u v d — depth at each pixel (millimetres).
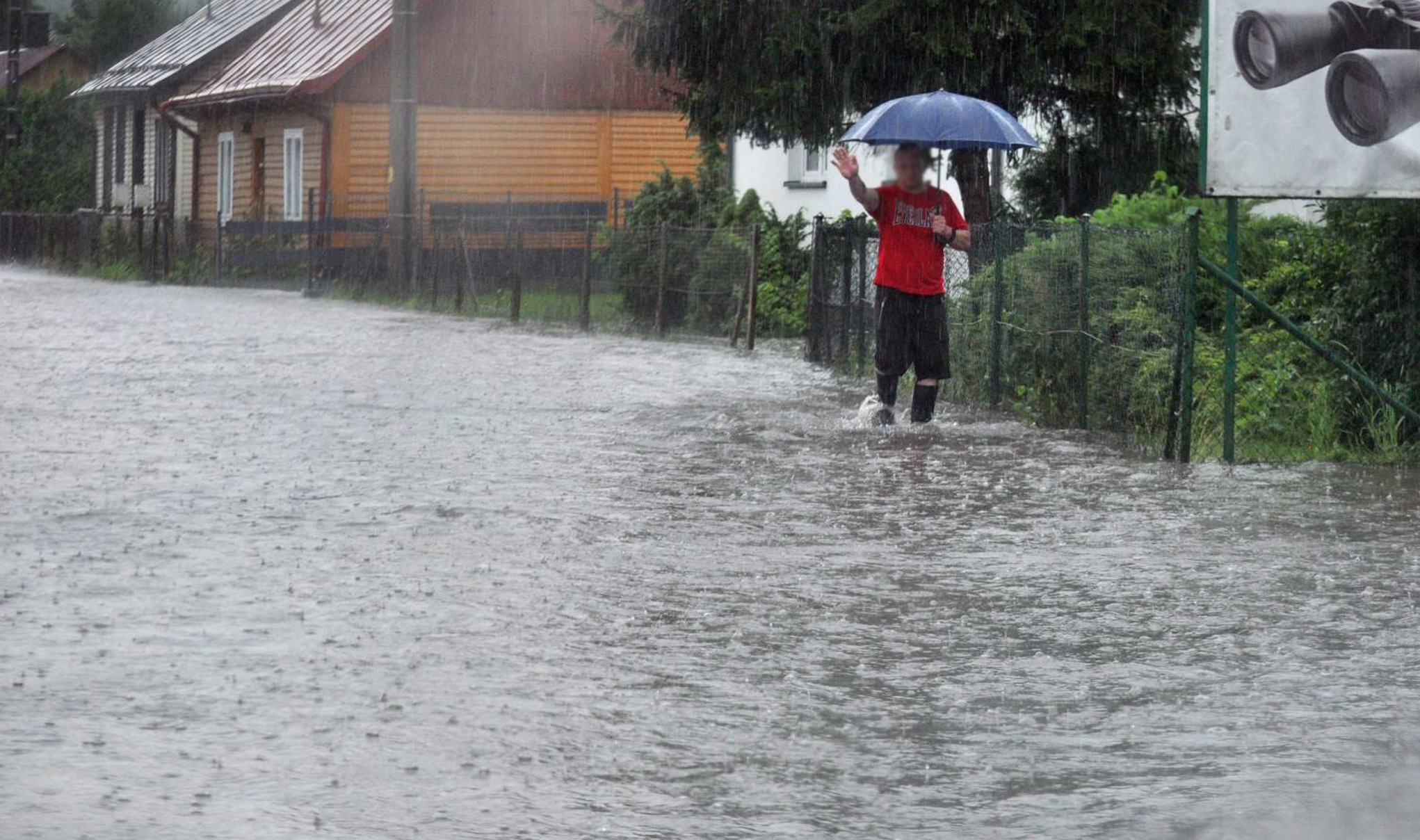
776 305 57844
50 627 16859
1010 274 35656
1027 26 46500
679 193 73625
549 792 12320
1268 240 36875
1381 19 28359
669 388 40625
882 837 11500
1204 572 19922
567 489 25719
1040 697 14828
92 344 52531
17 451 28953
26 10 183125
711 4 48344
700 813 11930
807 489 25875
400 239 77250
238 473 26891
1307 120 28344
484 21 97688
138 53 136500
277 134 102688
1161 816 11898
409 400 37469
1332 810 12016
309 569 19750
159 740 13391
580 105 100000
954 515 23641
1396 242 29391
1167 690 15086
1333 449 29562
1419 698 14852
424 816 11797
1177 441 28953
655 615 17672
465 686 14992
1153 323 30344
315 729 13711
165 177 124312
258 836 11367
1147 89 48188
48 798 12023
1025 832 11594
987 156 51562
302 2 116188
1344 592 18906
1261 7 28172
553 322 64188
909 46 47219
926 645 16594
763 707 14469
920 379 33594
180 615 17438
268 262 91750
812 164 76438
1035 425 33656
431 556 20609
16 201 146000
